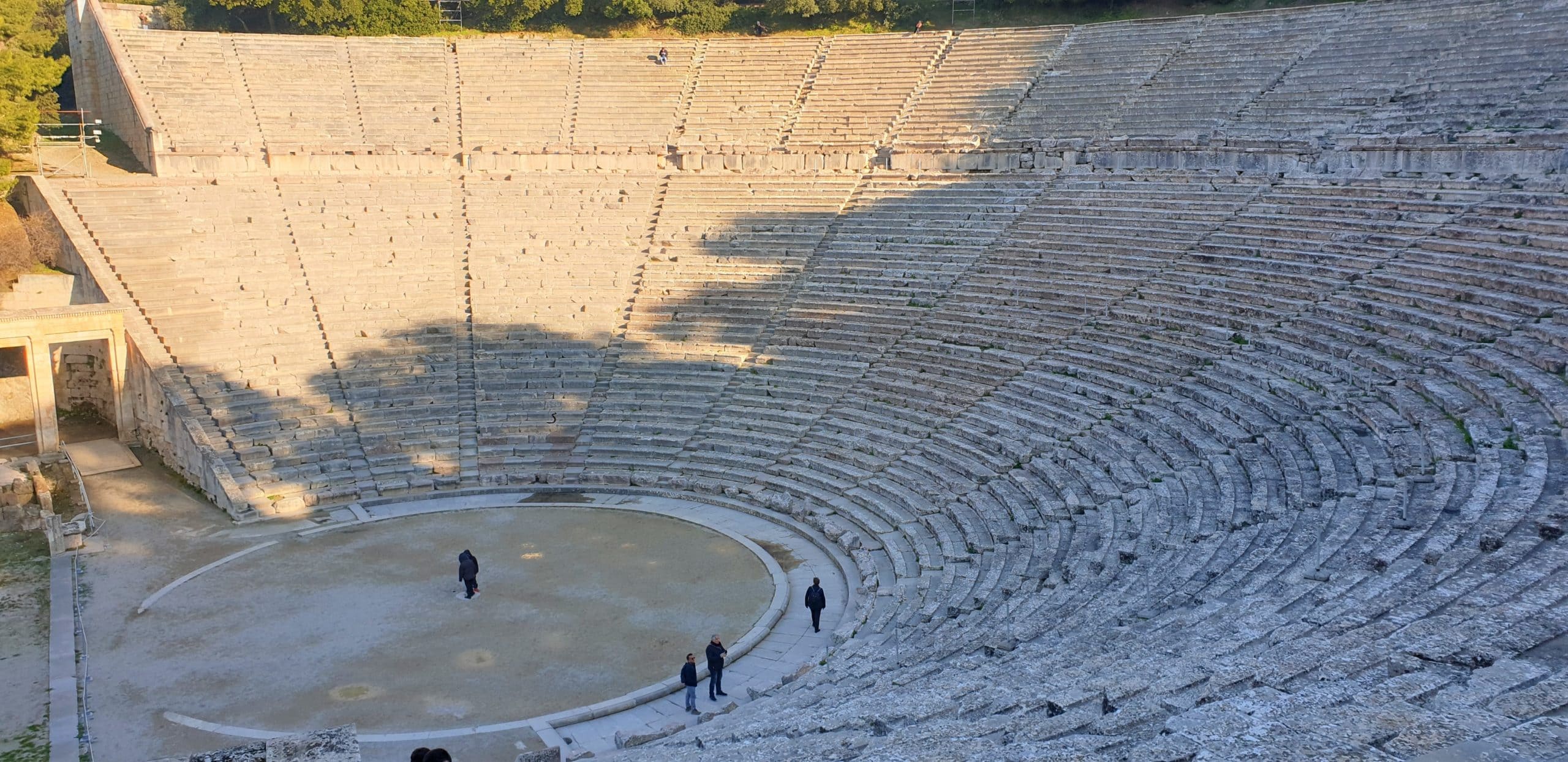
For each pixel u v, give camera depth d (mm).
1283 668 9812
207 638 21625
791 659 20781
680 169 45312
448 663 20500
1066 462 25109
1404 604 11500
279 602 23516
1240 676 9750
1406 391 21234
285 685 19516
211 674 19984
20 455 32906
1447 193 28406
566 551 26844
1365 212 29500
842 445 30891
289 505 29953
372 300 37906
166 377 32906
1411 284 25109
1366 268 26969
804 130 45500
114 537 27781
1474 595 10969
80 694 19141
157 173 40812
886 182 41938
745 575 25172
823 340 35344
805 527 27891
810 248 39594
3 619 22609
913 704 12406
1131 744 8633
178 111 42938
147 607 23203
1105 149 38438
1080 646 13555
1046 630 15586
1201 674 10133
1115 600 15891
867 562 24594
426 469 32500
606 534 28125
